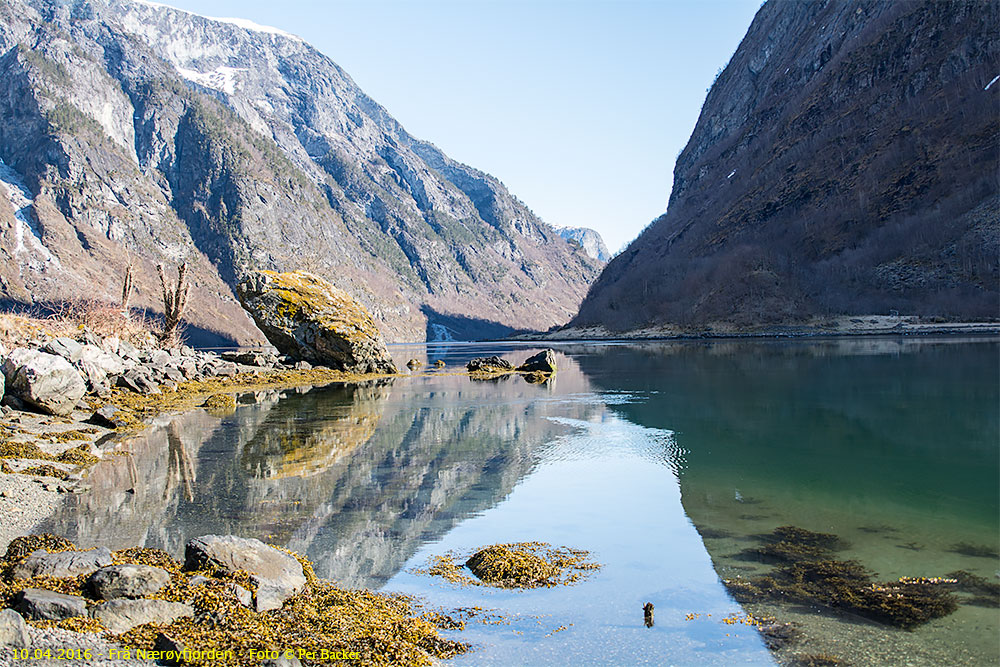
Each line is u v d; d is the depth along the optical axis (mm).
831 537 11602
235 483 14914
